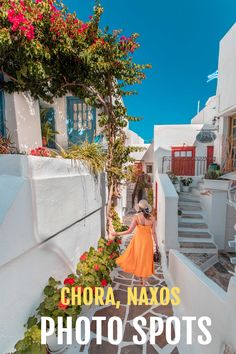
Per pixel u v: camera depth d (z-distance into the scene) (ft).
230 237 21.94
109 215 19.93
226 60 22.71
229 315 6.85
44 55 11.97
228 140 24.44
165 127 41.47
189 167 40.50
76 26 13.53
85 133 23.77
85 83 16.14
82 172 13.70
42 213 8.79
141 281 15.12
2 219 6.48
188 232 21.62
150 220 13.78
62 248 10.81
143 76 17.02
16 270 7.35
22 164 7.79
